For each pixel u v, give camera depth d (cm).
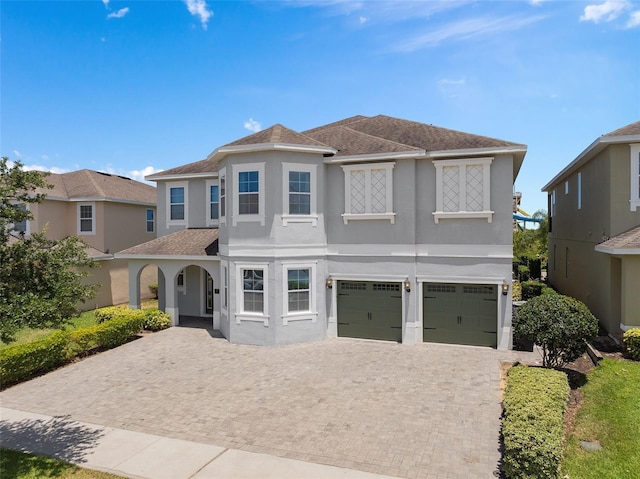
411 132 1683
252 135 1581
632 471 668
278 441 799
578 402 928
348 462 718
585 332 1000
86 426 890
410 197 1453
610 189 1492
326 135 1720
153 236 2822
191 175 1972
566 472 670
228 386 1096
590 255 1759
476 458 722
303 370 1203
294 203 1491
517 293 2250
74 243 843
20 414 962
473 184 1405
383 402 967
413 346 1432
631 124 1573
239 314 1508
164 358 1358
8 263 744
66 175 2644
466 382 1081
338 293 1563
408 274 1462
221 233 1644
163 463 729
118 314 1708
